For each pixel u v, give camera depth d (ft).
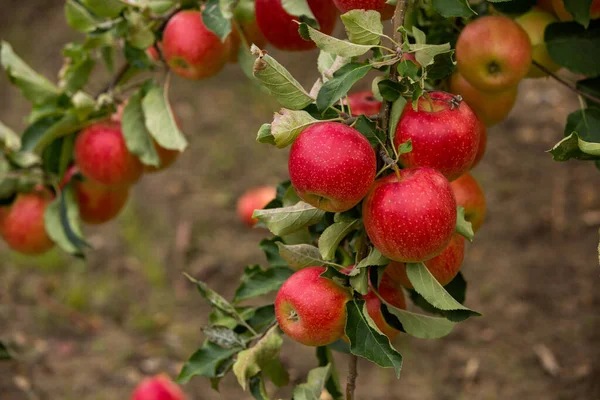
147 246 14.33
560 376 11.21
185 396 11.43
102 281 13.74
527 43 6.14
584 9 6.07
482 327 12.21
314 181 5.52
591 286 12.52
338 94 5.67
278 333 5.97
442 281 5.93
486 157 15.23
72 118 6.90
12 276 13.84
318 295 5.67
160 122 6.64
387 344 5.59
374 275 5.82
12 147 7.26
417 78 5.69
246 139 16.40
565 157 5.68
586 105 6.44
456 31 6.37
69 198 7.12
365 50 5.66
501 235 13.67
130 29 6.60
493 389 11.18
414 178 5.58
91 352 12.22
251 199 13.25
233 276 13.65
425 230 5.54
